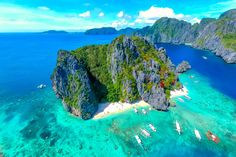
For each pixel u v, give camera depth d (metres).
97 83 110.00
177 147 70.12
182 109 96.06
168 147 70.12
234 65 196.88
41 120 88.38
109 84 109.00
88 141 74.06
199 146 70.44
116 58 110.25
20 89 127.75
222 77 153.25
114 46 113.38
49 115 92.81
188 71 166.75
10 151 69.12
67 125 84.25
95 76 112.50
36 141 74.44
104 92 104.88
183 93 114.44
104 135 77.12
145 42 138.38
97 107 95.62
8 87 131.50
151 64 118.81
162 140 73.62
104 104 99.50
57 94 107.12
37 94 119.12
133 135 76.75
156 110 94.25
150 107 96.69
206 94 116.88
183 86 125.75
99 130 80.12
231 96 115.31
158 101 93.56
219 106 101.06
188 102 103.81
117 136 76.38
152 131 78.69
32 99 111.62
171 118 87.88
